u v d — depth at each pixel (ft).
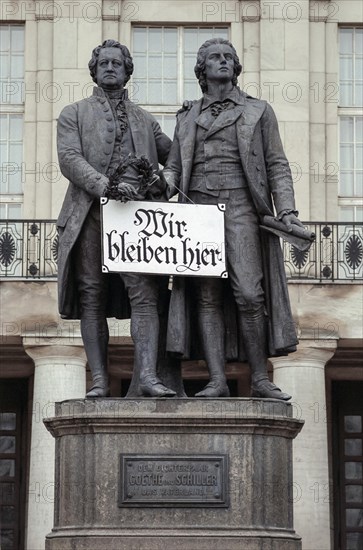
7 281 97.40
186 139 39.83
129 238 38.65
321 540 93.40
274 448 37.78
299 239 39.19
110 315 40.37
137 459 37.35
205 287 39.42
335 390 107.76
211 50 40.29
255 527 37.19
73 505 37.55
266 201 39.58
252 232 39.42
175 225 38.86
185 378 97.40
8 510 106.22
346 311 97.55
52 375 96.02
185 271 38.73
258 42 106.83
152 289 39.32
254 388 39.34
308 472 94.68
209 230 38.96
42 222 101.91
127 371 99.09
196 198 39.68
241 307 39.19
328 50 107.34
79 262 39.75
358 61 107.65
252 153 39.60
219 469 37.40
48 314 96.84
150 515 37.27
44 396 95.71
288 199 39.63
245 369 99.09
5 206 106.11
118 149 40.04
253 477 37.45
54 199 105.19
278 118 105.70
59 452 38.06
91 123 40.11
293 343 39.45
